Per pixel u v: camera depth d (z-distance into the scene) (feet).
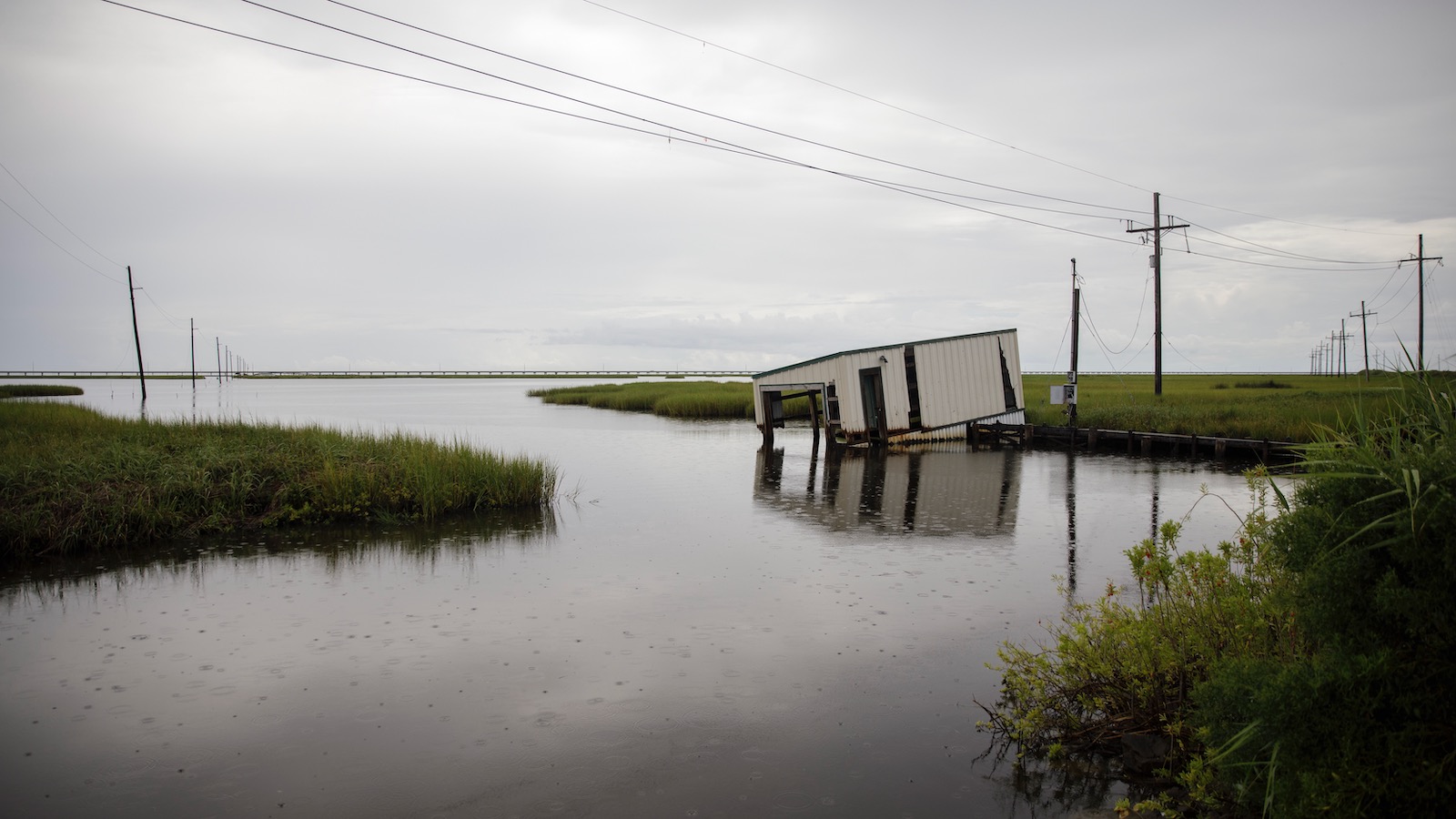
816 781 18.02
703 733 20.48
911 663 24.97
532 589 34.01
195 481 48.01
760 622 29.22
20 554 39.93
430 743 20.08
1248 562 19.52
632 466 77.87
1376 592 11.62
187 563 38.75
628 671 24.64
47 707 22.49
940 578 35.19
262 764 19.15
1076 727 19.29
